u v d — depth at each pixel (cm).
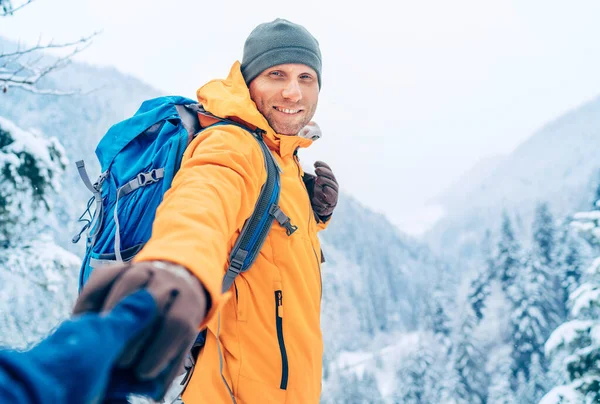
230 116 140
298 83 159
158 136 143
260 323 131
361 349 12219
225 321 131
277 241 138
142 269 51
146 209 133
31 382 30
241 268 131
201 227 70
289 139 157
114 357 38
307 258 144
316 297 145
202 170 100
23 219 684
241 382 128
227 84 158
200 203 80
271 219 134
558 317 5069
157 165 137
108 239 136
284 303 134
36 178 665
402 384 5372
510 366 4803
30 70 484
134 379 48
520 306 5038
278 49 157
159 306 47
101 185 150
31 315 718
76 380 32
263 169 134
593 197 6962
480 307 6197
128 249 131
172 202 80
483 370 5078
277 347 130
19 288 727
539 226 6856
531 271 5269
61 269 755
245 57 166
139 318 43
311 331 139
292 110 158
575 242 5969
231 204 92
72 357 33
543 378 4406
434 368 5359
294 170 162
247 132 136
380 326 15325
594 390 955
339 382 5862
